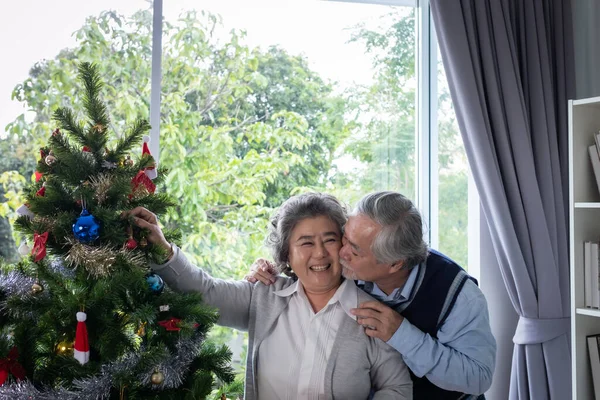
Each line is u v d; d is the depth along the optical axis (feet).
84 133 4.60
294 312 5.49
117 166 4.59
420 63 8.66
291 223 5.31
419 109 8.66
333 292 5.49
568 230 8.18
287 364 5.26
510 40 7.93
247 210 7.90
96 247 4.19
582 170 6.96
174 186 7.53
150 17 7.39
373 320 5.15
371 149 8.49
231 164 7.83
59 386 4.01
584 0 8.54
